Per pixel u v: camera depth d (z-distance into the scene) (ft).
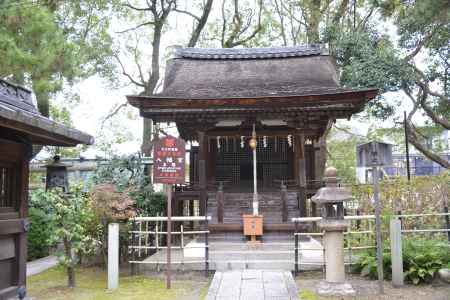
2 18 35.27
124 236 31.04
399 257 24.59
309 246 33.83
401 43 55.42
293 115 38.40
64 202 25.00
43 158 70.90
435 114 59.93
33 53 35.42
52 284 26.94
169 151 26.32
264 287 23.77
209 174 45.96
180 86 43.14
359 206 40.19
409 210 37.11
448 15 30.42
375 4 55.83
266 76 44.73
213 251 31.58
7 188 19.85
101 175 38.22
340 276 23.16
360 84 52.44
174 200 40.55
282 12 73.36
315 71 45.01
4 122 15.76
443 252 26.07
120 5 63.72
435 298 21.86
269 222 37.19
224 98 36.37
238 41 76.43
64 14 50.47
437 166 89.04
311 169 46.50
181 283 26.71
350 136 98.99
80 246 25.63
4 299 18.66
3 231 18.53
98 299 22.88
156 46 71.97
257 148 46.60
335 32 58.18
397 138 79.61
